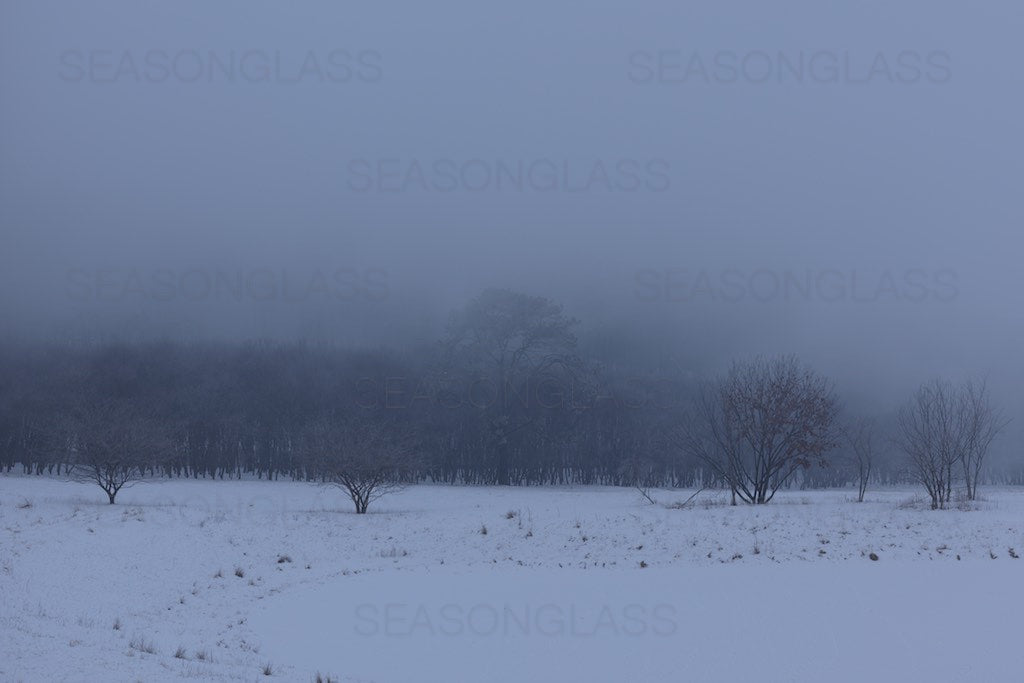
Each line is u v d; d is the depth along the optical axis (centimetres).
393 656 1529
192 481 5603
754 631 1647
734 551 2448
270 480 6059
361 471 3372
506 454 6216
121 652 1236
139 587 2050
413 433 5744
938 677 1356
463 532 2875
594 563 2458
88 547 2291
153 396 6900
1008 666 1398
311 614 1858
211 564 2339
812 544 2456
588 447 6719
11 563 2053
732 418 3556
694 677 1399
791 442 3478
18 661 1065
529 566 2452
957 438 3312
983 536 2445
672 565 2370
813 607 1808
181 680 1054
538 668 1462
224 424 6700
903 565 2205
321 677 1341
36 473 6297
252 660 1448
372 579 2269
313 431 4981
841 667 1419
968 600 1823
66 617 1708
